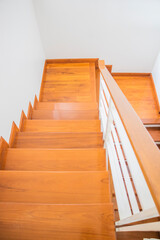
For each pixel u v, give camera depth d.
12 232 0.83
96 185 1.09
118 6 2.46
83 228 0.84
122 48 3.00
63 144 1.56
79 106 2.38
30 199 1.06
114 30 2.75
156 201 0.38
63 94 2.79
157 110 2.92
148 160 0.47
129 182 0.88
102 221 0.85
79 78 3.02
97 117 2.07
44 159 1.33
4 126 1.44
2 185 1.11
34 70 2.42
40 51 2.83
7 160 1.33
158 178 0.42
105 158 1.32
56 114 2.13
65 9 2.51
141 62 3.19
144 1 2.39
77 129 1.80
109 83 1.13
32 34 2.36
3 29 1.43
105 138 1.44
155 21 2.61
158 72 3.06
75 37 2.88
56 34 2.83
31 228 0.84
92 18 2.61
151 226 0.52
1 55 1.38
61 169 1.28
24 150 1.38
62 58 3.21
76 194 1.06
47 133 1.62
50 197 1.06
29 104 2.12
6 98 1.48
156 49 2.98
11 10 1.62
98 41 2.92
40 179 1.13
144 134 0.57
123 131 0.91
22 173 1.16
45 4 2.44
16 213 0.88
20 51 1.85
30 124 1.85
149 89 3.21
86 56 3.17
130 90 3.18
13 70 1.63
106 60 3.19
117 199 1.04
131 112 0.71
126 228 0.86
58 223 0.85
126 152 0.81
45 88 2.88
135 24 2.65
